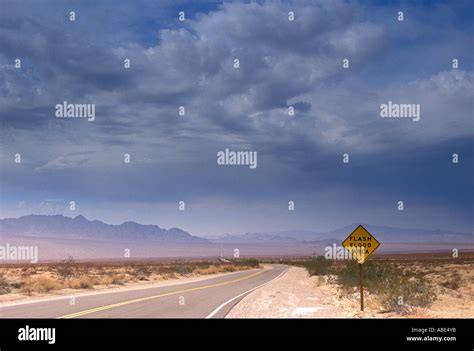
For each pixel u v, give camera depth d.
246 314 18.97
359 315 18.38
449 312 19.47
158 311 19.69
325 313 19.41
